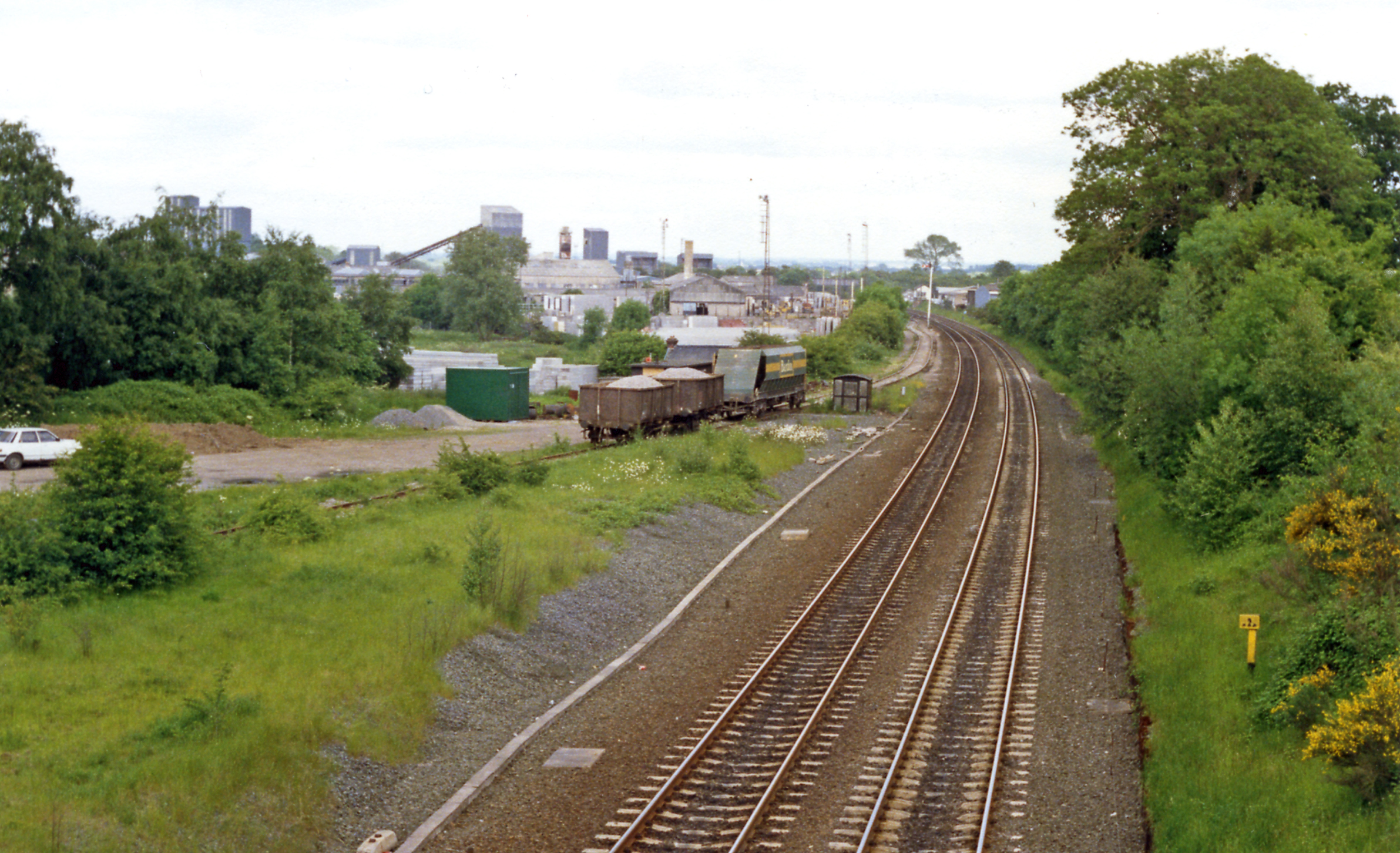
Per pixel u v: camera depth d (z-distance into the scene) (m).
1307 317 27.92
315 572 23.38
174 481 23.05
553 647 21.22
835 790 14.66
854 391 67.06
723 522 33.56
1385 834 12.20
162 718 15.17
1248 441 27.86
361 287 76.44
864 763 15.61
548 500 33.38
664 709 17.98
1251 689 17.69
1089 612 24.08
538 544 27.20
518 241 139.75
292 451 47.44
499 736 16.80
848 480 42.16
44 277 48.25
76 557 21.28
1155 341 34.75
